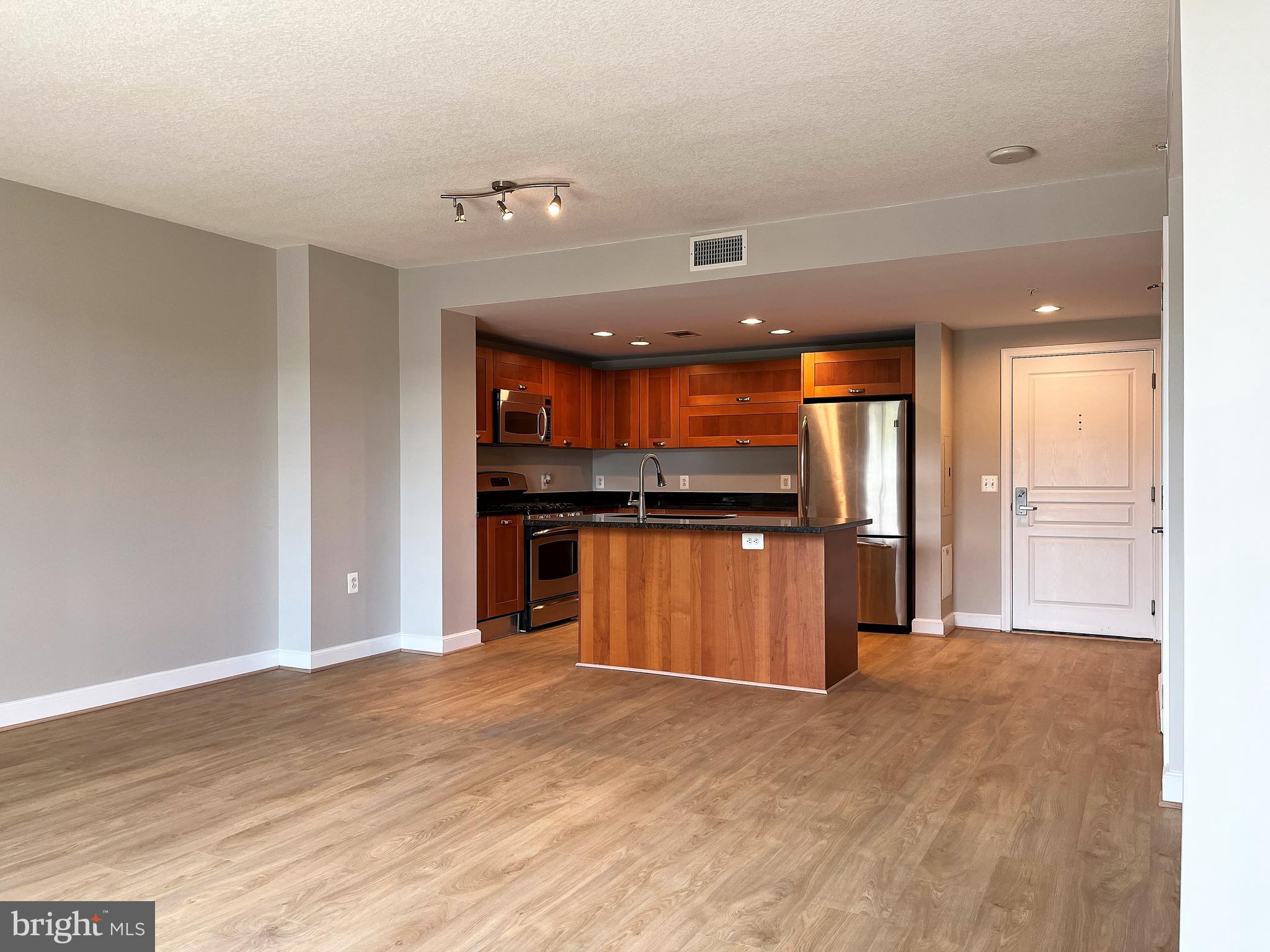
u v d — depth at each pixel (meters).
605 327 6.25
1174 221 2.87
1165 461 3.12
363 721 4.05
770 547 4.69
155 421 4.45
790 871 2.52
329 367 5.14
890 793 3.14
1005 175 3.82
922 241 4.19
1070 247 4.01
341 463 5.22
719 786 3.21
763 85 2.96
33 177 3.84
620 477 8.14
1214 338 1.28
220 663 4.80
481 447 6.89
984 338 6.38
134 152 3.54
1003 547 6.34
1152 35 2.61
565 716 4.12
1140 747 3.64
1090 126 3.30
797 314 5.75
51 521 4.01
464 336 5.72
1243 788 1.27
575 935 2.17
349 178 3.87
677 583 4.94
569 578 6.79
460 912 2.29
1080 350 6.09
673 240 4.79
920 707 4.27
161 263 4.48
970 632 6.29
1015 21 2.54
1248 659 1.27
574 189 4.01
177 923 2.23
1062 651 5.59
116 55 2.73
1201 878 1.29
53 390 4.02
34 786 3.21
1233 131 1.28
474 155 3.59
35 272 3.95
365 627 5.41
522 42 2.66
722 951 2.10
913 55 2.75
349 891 2.40
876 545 6.29
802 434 6.48
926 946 2.12
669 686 4.71
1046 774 3.32
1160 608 5.88
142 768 3.41
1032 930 2.20
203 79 2.90
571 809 2.99
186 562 4.61
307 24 2.55
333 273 5.16
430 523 5.55
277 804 3.04
